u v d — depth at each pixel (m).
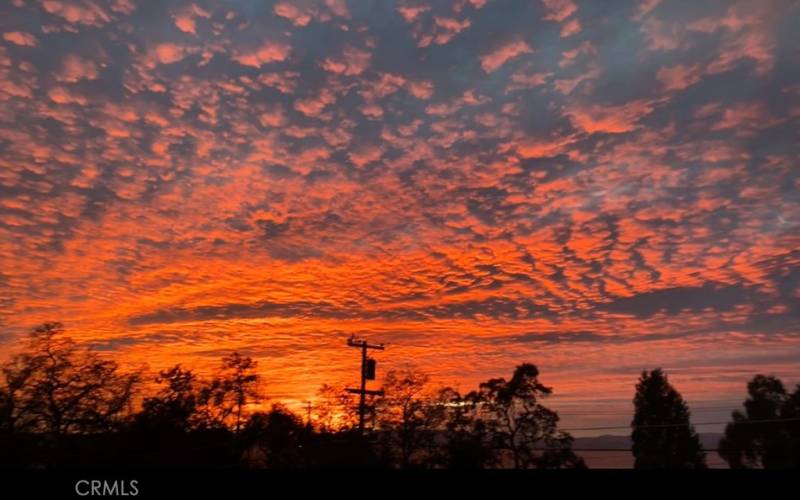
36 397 27.12
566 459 37.00
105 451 27.77
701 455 37.44
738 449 33.53
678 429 38.50
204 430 31.62
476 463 36.84
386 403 39.12
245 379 33.06
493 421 38.78
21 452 25.97
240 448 32.78
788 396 33.56
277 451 34.91
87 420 27.95
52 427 27.48
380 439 38.41
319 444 36.03
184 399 31.42
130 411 29.78
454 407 39.22
